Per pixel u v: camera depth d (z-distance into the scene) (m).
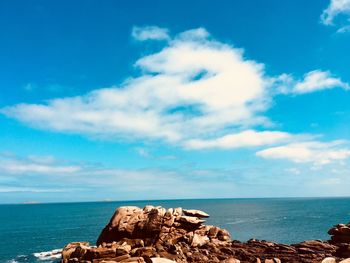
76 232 134.25
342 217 185.00
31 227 162.62
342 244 40.28
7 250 91.25
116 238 47.00
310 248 40.81
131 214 48.81
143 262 35.44
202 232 48.19
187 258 37.78
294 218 182.38
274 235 109.12
